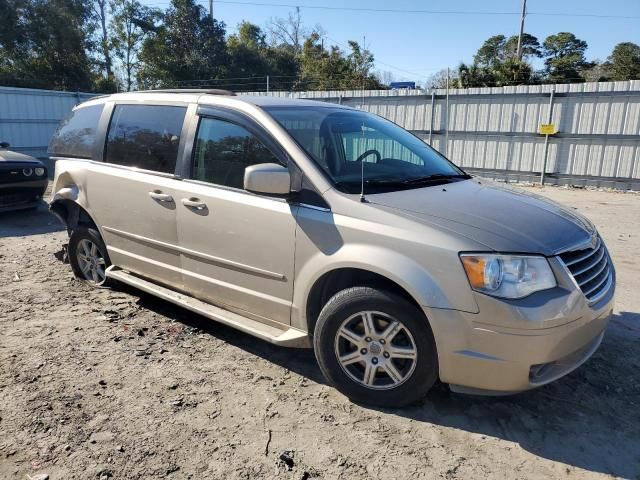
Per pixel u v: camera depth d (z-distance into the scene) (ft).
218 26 130.93
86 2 112.78
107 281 16.49
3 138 60.90
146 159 13.78
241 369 11.73
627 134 43.16
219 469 8.45
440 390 10.95
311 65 152.35
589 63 166.20
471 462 8.77
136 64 128.77
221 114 12.23
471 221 9.49
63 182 16.42
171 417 9.81
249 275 11.53
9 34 100.58
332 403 10.43
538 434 9.57
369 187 10.66
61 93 65.57
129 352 12.39
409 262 9.21
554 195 41.70
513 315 8.61
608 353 12.75
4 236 24.30
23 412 9.84
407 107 53.62
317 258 10.21
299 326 10.91
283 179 10.27
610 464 8.80
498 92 48.29
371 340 9.95
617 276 19.15
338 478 8.32
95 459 8.61
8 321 14.10
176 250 13.00
